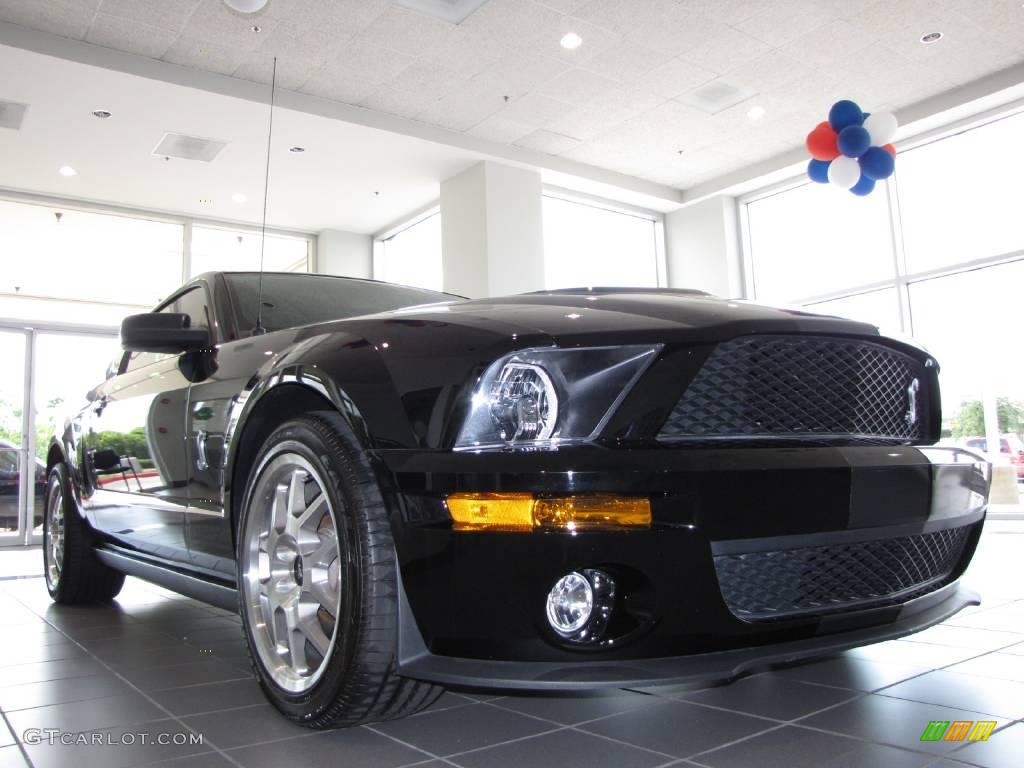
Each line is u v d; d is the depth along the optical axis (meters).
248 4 5.36
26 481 7.84
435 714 1.54
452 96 7.27
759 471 1.21
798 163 8.90
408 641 1.29
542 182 9.09
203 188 8.71
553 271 9.66
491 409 1.22
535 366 1.23
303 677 1.48
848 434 1.43
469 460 1.19
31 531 7.77
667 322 1.30
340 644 1.33
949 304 8.17
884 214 8.60
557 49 6.48
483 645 1.21
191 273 9.59
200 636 2.42
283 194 9.09
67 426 3.01
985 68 7.16
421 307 1.63
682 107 7.68
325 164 8.30
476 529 1.17
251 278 2.30
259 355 1.74
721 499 1.19
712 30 6.29
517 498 1.15
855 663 1.85
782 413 1.35
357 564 1.31
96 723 1.53
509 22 6.04
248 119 7.15
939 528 1.44
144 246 9.38
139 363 2.60
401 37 6.18
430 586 1.22
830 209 9.12
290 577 1.55
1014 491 7.57
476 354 1.26
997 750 1.25
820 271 9.23
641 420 1.22
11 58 5.93
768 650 1.25
